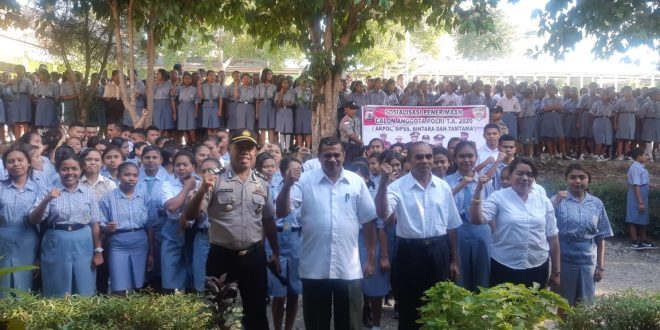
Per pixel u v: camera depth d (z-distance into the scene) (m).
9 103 16.14
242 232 5.10
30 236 6.07
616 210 11.80
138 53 18.11
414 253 5.50
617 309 4.11
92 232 6.28
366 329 6.94
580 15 11.09
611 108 16.86
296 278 6.48
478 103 16.45
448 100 16.52
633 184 11.28
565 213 6.18
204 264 6.35
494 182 7.29
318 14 13.07
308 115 15.62
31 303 4.11
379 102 16.14
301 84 13.64
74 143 8.83
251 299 5.18
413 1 12.98
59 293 6.02
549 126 16.67
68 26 15.25
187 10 12.79
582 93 17.53
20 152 6.02
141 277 6.48
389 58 29.45
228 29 13.77
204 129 15.70
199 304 4.09
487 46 12.99
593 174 15.57
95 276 6.35
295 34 13.88
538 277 5.79
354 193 5.31
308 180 5.33
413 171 5.61
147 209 6.63
